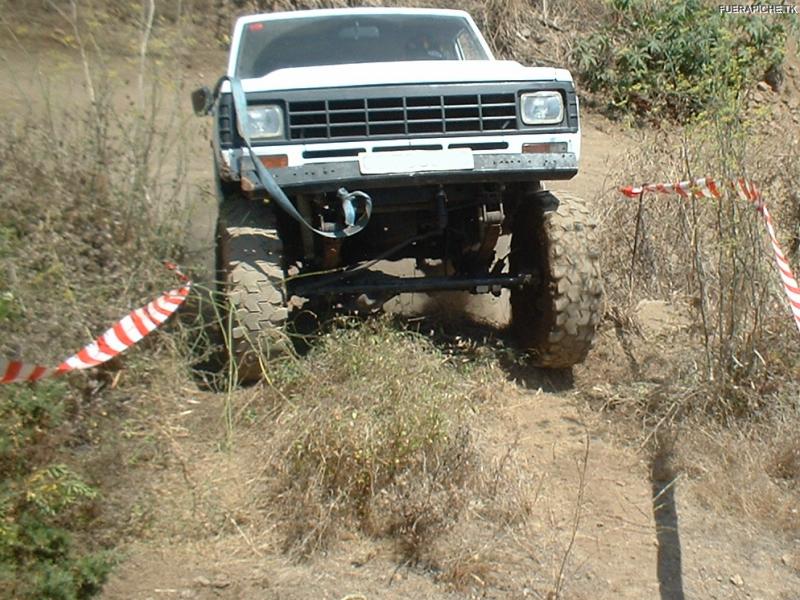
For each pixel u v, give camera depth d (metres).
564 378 5.52
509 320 6.19
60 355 4.24
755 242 5.01
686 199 6.55
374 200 5.36
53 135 5.51
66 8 11.74
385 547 3.94
